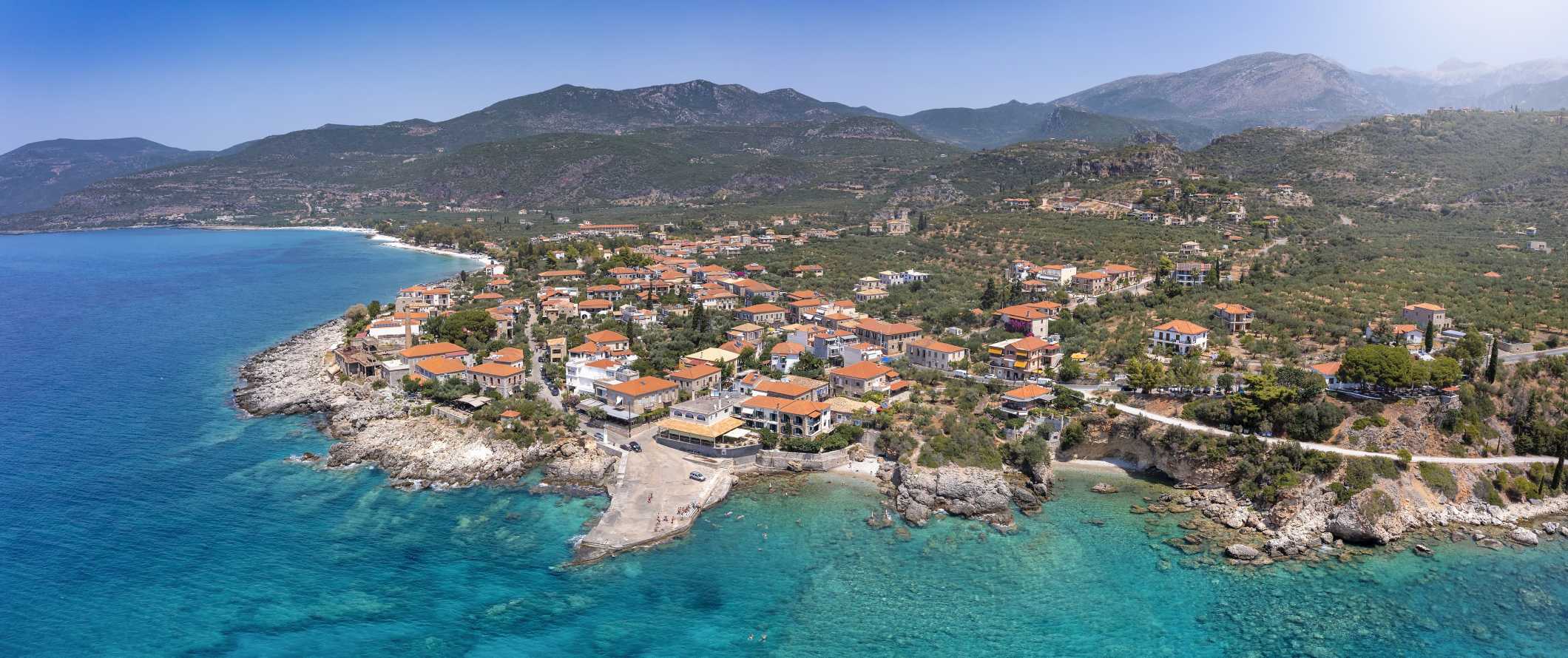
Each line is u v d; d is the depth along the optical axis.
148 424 162.88
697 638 95.00
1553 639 92.31
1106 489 131.25
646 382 160.00
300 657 90.94
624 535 116.19
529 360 189.50
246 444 152.38
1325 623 96.19
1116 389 154.88
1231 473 127.38
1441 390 134.25
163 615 98.19
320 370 195.88
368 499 129.38
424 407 161.12
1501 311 177.75
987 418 146.50
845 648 93.19
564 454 143.00
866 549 114.38
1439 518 116.75
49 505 125.88
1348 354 137.62
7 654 90.88
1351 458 120.25
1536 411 132.25
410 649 92.50
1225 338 176.88
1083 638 94.50
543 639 94.56
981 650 92.69
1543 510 119.38
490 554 112.50
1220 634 94.69
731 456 140.38
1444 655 90.06
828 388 162.88
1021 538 116.44
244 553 112.19
